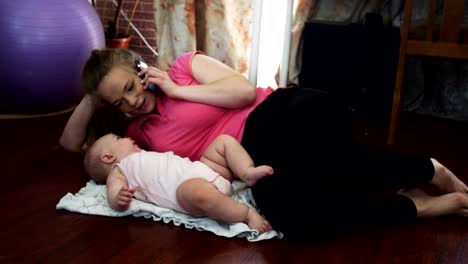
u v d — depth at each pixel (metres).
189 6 2.71
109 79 1.38
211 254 1.18
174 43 2.79
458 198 1.34
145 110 1.46
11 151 1.89
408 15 1.99
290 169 1.23
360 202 1.27
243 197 1.39
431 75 2.68
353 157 1.25
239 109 1.44
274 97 1.38
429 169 1.32
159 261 1.15
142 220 1.35
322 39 2.50
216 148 1.37
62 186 1.58
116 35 3.04
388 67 2.43
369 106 2.50
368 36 2.41
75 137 1.62
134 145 1.49
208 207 1.24
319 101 1.32
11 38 2.12
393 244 1.25
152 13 3.16
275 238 1.26
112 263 1.14
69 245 1.22
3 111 2.34
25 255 1.17
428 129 2.39
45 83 2.24
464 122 2.55
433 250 1.22
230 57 2.84
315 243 1.25
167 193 1.33
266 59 2.80
